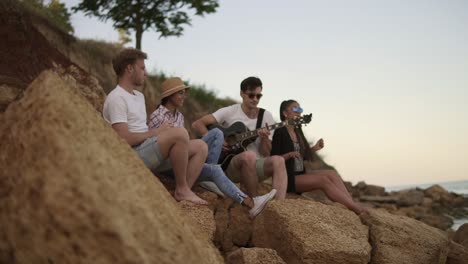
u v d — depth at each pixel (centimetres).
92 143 165
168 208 186
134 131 389
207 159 434
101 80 1145
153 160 372
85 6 1309
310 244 336
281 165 443
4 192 151
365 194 2020
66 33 1128
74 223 137
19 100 176
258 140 495
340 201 461
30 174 146
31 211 140
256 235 388
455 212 1878
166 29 1366
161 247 156
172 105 439
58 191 139
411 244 381
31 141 153
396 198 1892
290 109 501
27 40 674
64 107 162
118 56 399
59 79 179
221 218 421
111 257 138
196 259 171
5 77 491
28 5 1035
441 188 2197
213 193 434
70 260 137
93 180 146
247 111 506
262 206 404
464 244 498
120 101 381
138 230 151
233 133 483
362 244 354
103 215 139
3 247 146
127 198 156
